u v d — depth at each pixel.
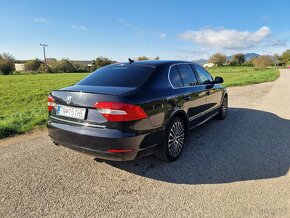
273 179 3.58
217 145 4.93
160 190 3.30
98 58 93.69
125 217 2.75
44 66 81.81
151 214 2.80
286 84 18.77
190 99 4.64
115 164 4.06
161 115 3.74
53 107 3.87
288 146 4.88
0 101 15.42
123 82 3.83
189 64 5.22
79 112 3.48
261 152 4.57
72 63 95.44
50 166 3.98
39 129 6.09
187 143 5.04
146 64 4.34
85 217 2.75
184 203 3.01
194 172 3.79
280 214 2.80
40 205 2.96
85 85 3.89
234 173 3.76
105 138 3.24
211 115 6.02
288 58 127.00
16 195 3.16
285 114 7.77
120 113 3.21
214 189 3.32
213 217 2.75
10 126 5.78
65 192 3.24
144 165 4.03
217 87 6.30
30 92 20.55
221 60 116.00
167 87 4.11
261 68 82.81
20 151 4.59
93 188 3.34
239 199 3.08
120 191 3.27
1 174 3.69
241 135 5.56
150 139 3.57
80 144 3.46
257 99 10.85
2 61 72.19
